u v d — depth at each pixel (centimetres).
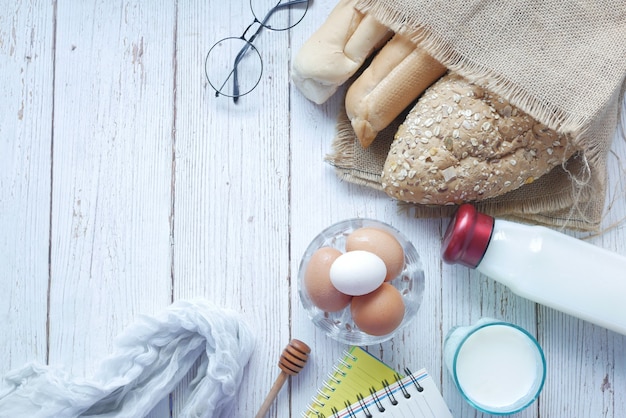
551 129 75
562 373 86
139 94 89
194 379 86
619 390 86
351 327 83
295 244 88
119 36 89
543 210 83
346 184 88
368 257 74
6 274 89
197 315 82
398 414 80
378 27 78
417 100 86
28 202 89
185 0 89
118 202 89
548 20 72
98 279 89
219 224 88
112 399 85
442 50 75
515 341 80
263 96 88
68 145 89
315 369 87
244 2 89
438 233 87
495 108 75
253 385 87
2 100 89
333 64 80
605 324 79
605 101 71
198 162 89
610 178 86
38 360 89
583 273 77
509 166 77
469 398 77
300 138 88
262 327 88
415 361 86
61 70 89
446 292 87
